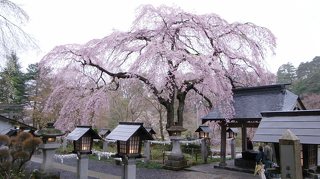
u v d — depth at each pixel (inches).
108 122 1218.6
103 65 745.6
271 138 243.1
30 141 394.6
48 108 768.9
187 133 1290.6
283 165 196.9
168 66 660.1
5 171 390.9
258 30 793.6
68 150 800.9
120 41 722.8
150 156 670.5
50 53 718.5
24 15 390.0
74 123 740.7
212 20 773.9
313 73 1716.3
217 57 758.5
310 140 218.8
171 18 714.2
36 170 416.2
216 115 597.3
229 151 860.0
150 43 673.0
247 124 567.8
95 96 693.9
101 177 485.1
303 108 546.6
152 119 1342.3
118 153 360.8
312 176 227.9
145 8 732.7
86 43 751.1
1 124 763.4
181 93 729.6
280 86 551.8
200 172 530.6
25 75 1325.0
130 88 722.8
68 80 737.6
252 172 514.0
